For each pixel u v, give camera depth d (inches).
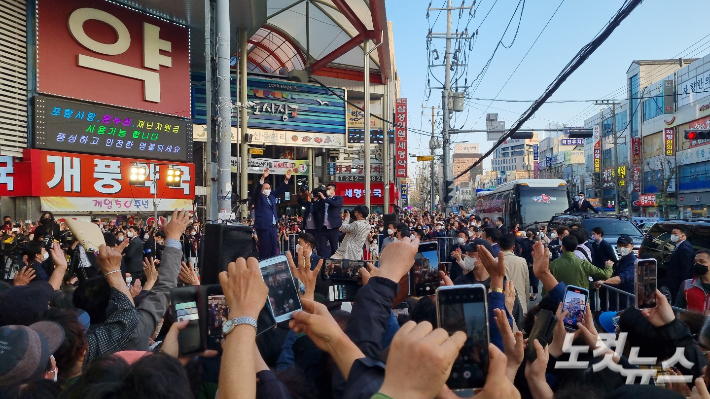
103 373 69.9
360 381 64.9
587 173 2844.5
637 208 2129.7
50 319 105.6
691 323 124.7
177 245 143.9
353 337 78.5
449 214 1120.8
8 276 328.8
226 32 363.6
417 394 48.9
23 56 650.2
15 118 639.8
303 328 72.2
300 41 1406.3
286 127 1270.9
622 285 302.7
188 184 843.4
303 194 400.2
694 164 1713.8
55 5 676.7
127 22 761.0
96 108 722.2
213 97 653.3
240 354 62.4
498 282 117.6
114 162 737.0
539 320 103.7
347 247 350.6
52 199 662.5
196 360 85.6
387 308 82.6
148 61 786.2
